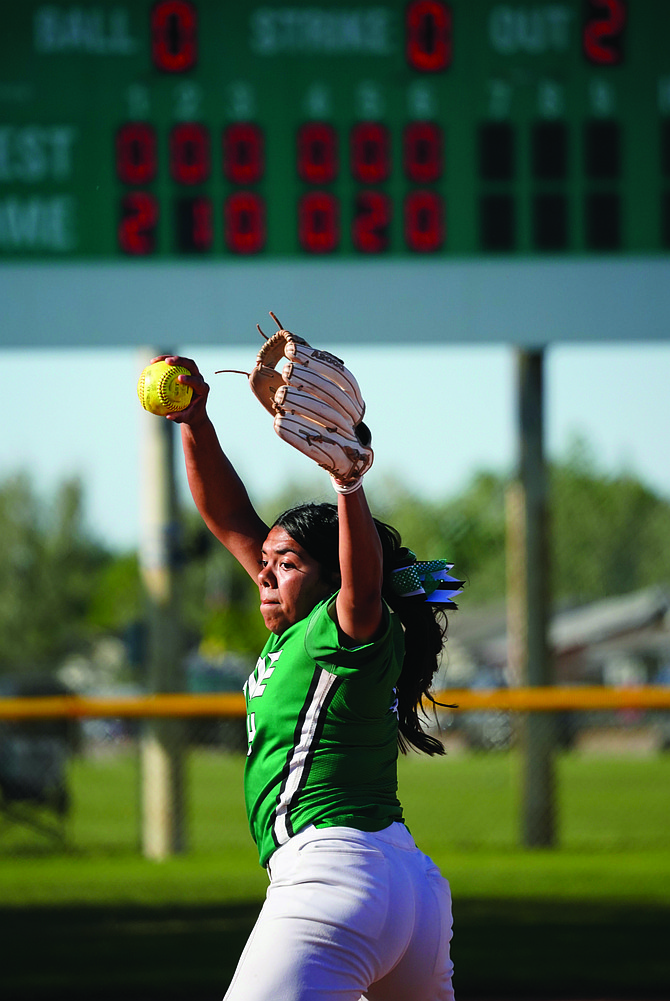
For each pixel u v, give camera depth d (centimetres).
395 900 891
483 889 3075
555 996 2050
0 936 2516
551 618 4197
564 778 6003
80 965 2252
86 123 3806
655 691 3394
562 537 19475
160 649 4128
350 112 3850
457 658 14900
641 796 5250
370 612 870
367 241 3825
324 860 889
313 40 3850
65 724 4162
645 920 2648
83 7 3819
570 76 3881
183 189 3812
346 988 872
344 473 844
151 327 3788
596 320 3847
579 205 3862
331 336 3812
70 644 18100
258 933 894
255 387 990
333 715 912
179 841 3816
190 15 3838
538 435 4175
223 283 3800
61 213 3788
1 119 3794
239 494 1130
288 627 969
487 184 3853
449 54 3869
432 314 3831
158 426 4144
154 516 4153
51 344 3766
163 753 3844
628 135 3875
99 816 4719
